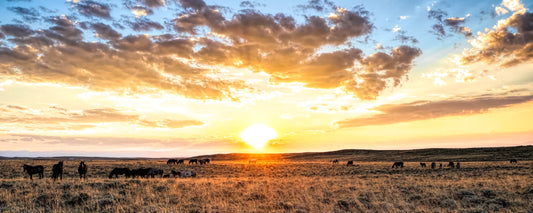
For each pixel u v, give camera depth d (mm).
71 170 37188
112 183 17844
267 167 53594
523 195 14938
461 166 51031
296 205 12898
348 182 22578
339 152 178375
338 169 47281
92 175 33031
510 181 20578
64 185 16922
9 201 13289
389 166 56875
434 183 20516
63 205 12742
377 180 24750
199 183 19859
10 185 16906
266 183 21203
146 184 18141
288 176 35062
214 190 16625
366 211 11648
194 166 56938
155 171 31844
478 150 109000
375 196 14922
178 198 14328
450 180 23969
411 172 40312
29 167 23750
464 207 12656
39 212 11281
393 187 18281
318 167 53438
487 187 17375
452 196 14625
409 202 13656
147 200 13898
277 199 14367
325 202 13641
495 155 90750
